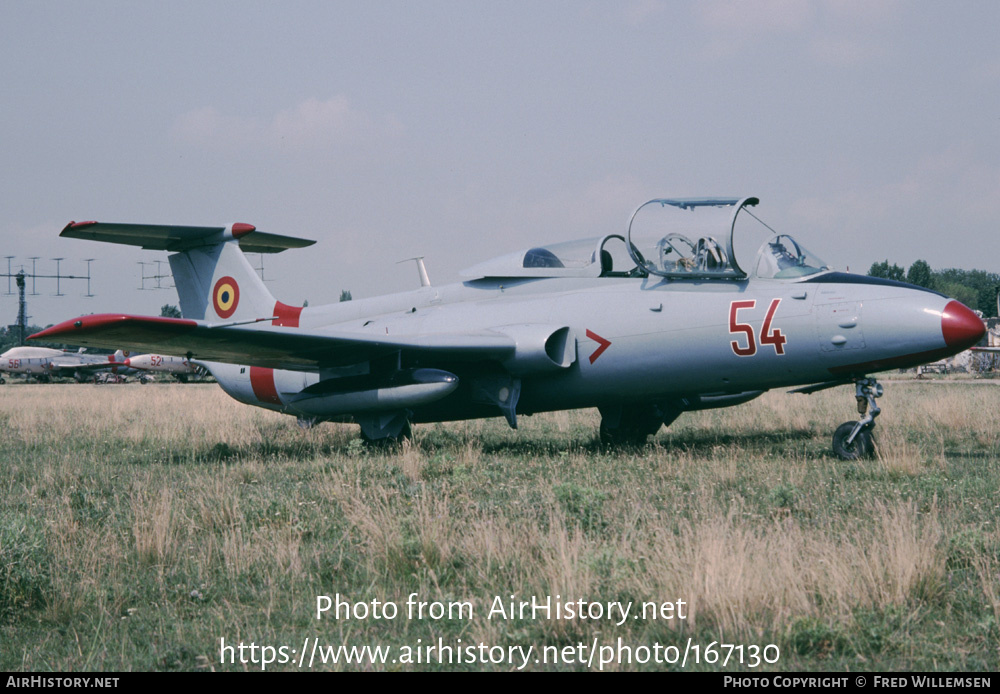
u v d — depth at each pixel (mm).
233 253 58156
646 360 42594
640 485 32000
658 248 42938
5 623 18047
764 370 40000
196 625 17562
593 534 23391
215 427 62719
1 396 124688
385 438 47438
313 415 49500
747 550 19234
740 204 41156
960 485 30047
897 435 48500
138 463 43406
